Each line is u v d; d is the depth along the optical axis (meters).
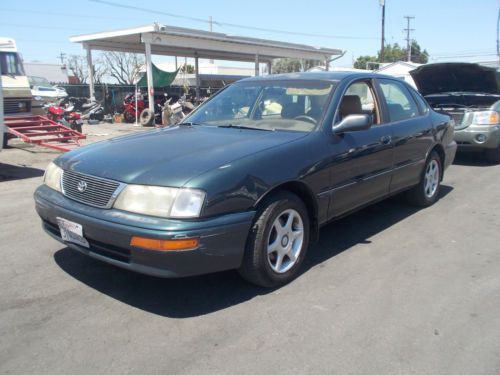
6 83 11.02
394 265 4.16
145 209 3.11
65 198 3.56
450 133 6.28
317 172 3.86
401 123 5.17
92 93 22.75
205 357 2.78
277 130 4.19
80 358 2.77
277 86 4.75
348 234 4.98
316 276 3.91
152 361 2.74
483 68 8.62
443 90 9.72
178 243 2.98
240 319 3.22
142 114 19.45
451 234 5.00
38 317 3.23
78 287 3.68
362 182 4.47
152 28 18.30
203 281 3.79
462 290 3.67
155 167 3.28
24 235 4.92
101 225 3.17
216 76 41.47
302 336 3.01
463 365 2.72
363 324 3.16
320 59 29.30
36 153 11.17
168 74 23.75
